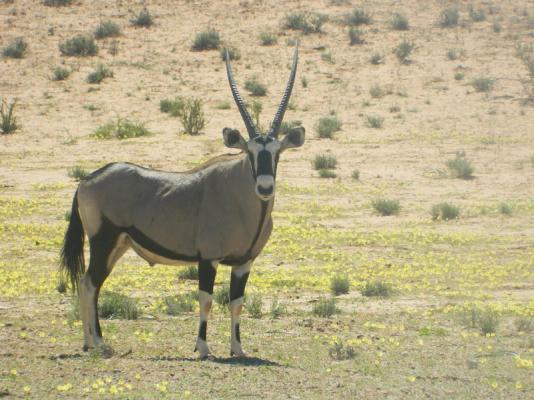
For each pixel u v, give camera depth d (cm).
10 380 2834
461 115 12556
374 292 4797
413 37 16975
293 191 8600
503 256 6041
